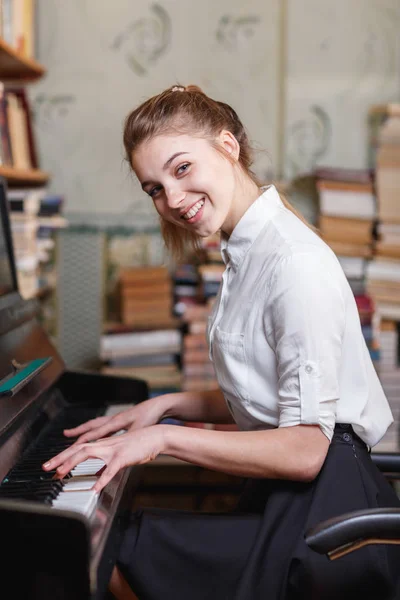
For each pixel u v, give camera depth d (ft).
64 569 3.07
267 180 10.39
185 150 4.26
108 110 10.27
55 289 10.33
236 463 3.97
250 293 4.39
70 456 3.95
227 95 10.31
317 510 3.95
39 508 3.07
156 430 4.01
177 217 4.44
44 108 10.27
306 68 10.27
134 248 10.46
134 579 4.08
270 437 4.00
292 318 4.05
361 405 4.40
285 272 4.15
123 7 10.12
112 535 3.53
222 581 4.05
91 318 10.43
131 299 9.68
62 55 10.18
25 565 3.09
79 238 10.37
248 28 10.20
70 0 10.08
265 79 10.29
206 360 9.46
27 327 5.86
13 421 4.50
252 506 4.58
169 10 10.14
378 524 3.40
